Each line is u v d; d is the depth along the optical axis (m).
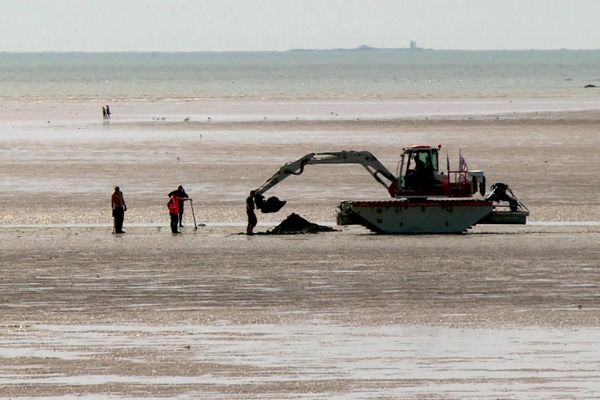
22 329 116.81
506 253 163.00
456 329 115.88
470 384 95.81
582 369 99.94
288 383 96.56
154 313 124.56
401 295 133.62
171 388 95.31
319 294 134.50
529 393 93.12
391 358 104.31
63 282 143.50
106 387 95.62
